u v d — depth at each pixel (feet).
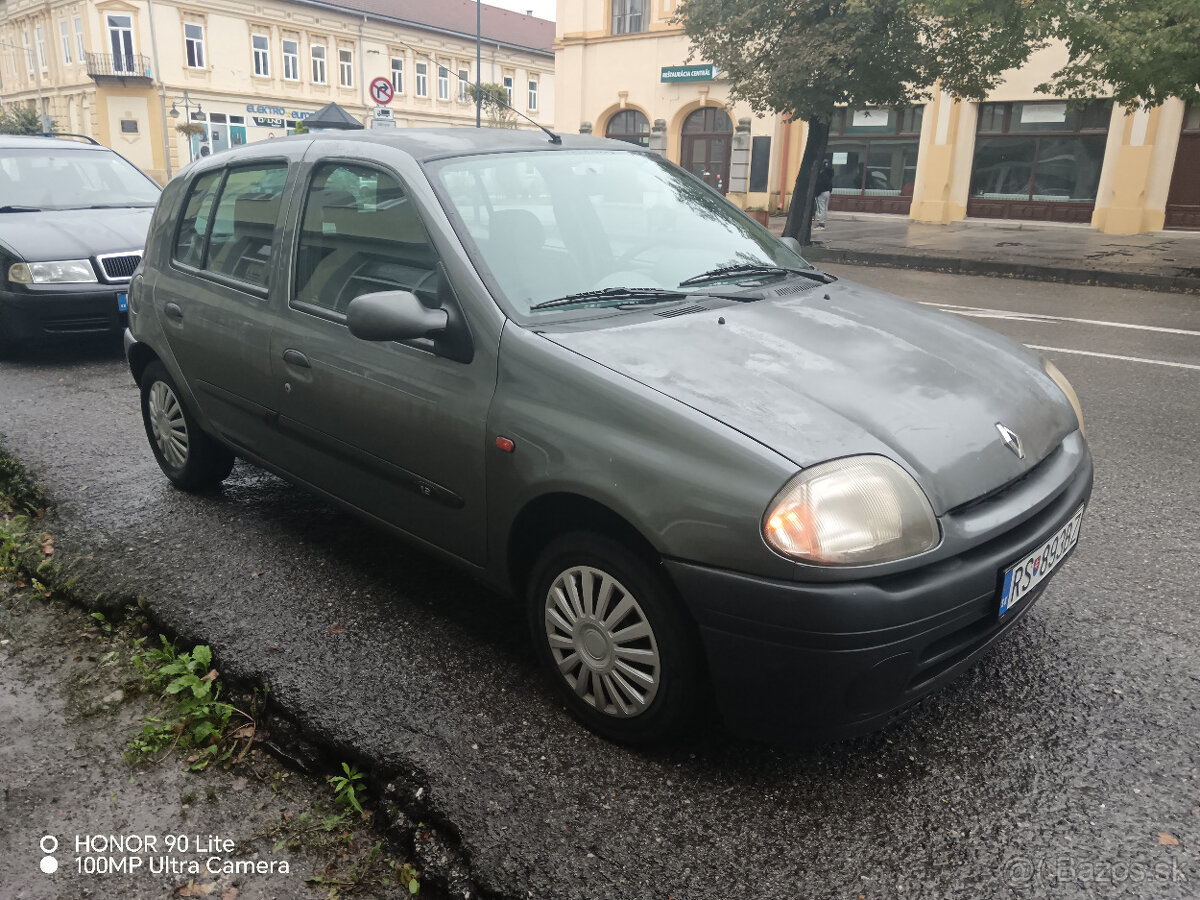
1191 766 8.29
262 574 11.95
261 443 12.36
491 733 8.73
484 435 8.84
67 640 10.79
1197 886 6.96
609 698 8.57
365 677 9.62
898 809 7.77
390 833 7.73
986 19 44.96
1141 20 39.42
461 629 10.62
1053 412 9.30
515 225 9.90
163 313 13.85
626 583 8.04
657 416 7.70
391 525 10.54
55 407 19.76
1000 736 8.71
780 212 85.92
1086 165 68.33
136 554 12.56
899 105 54.75
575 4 94.07
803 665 7.18
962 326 10.71
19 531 13.51
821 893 6.92
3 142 28.02
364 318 8.86
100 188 27.91
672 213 11.41
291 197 11.69
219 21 145.28
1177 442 17.54
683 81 87.86
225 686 9.67
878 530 7.08
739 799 7.88
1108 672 9.75
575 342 8.61
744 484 7.18
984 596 7.64
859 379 8.41
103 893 7.13
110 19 138.10
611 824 7.59
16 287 23.09
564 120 97.76
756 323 9.37
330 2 157.07
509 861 7.20
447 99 179.01
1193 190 63.41
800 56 51.62
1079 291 40.29
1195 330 29.73
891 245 57.00
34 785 8.30
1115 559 12.50
